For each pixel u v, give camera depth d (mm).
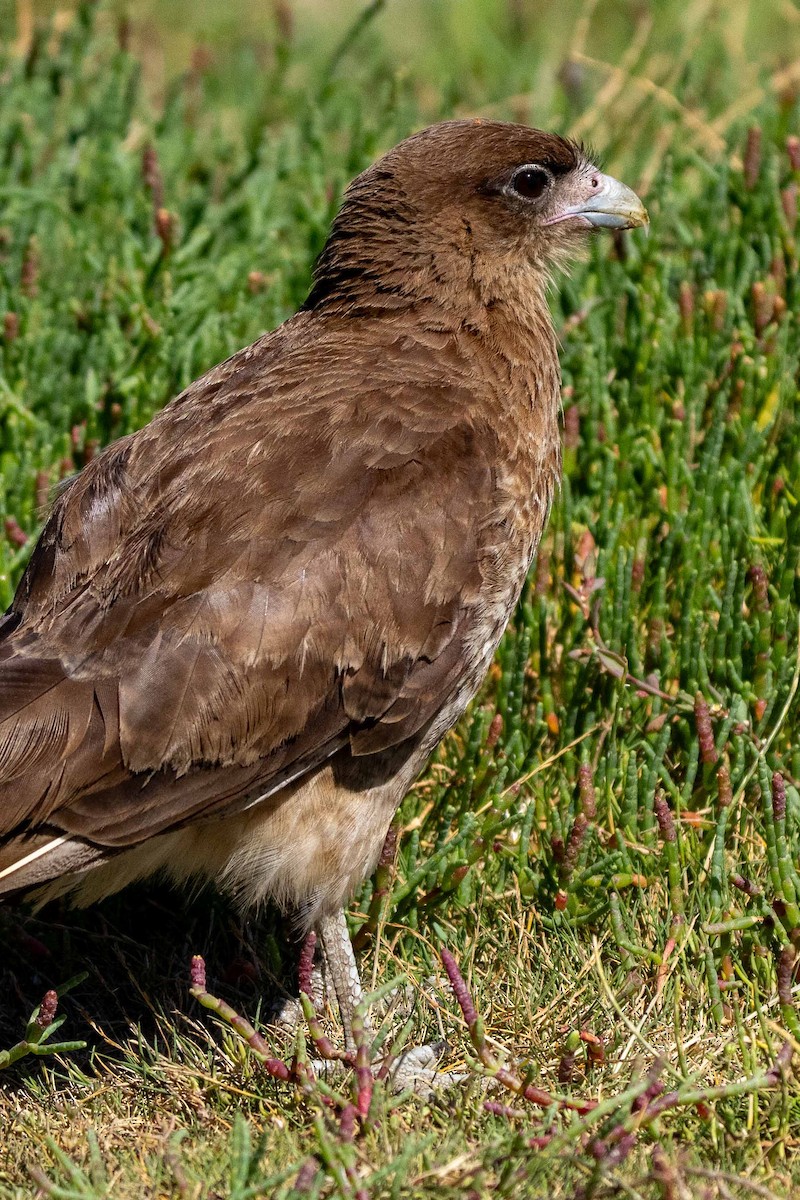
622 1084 8148
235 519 8477
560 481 9812
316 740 8445
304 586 8375
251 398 9055
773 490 10945
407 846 9805
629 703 10008
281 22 16531
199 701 8133
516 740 9844
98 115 14766
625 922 9031
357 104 15469
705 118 15148
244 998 9242
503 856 9469
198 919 9641
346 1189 7027
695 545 10398
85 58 15953
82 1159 7836
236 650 8219
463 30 18141
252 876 8789
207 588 8305
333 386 9062
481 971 9086
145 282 12648
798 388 11734
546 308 10109
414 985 8875
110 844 8078
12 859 7965
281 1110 8070
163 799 8156
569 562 10648
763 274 12562
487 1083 8188
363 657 8477
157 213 12969
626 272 12625
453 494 8828
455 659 8844
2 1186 7594
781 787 8852
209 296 12586
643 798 9594
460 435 9023
